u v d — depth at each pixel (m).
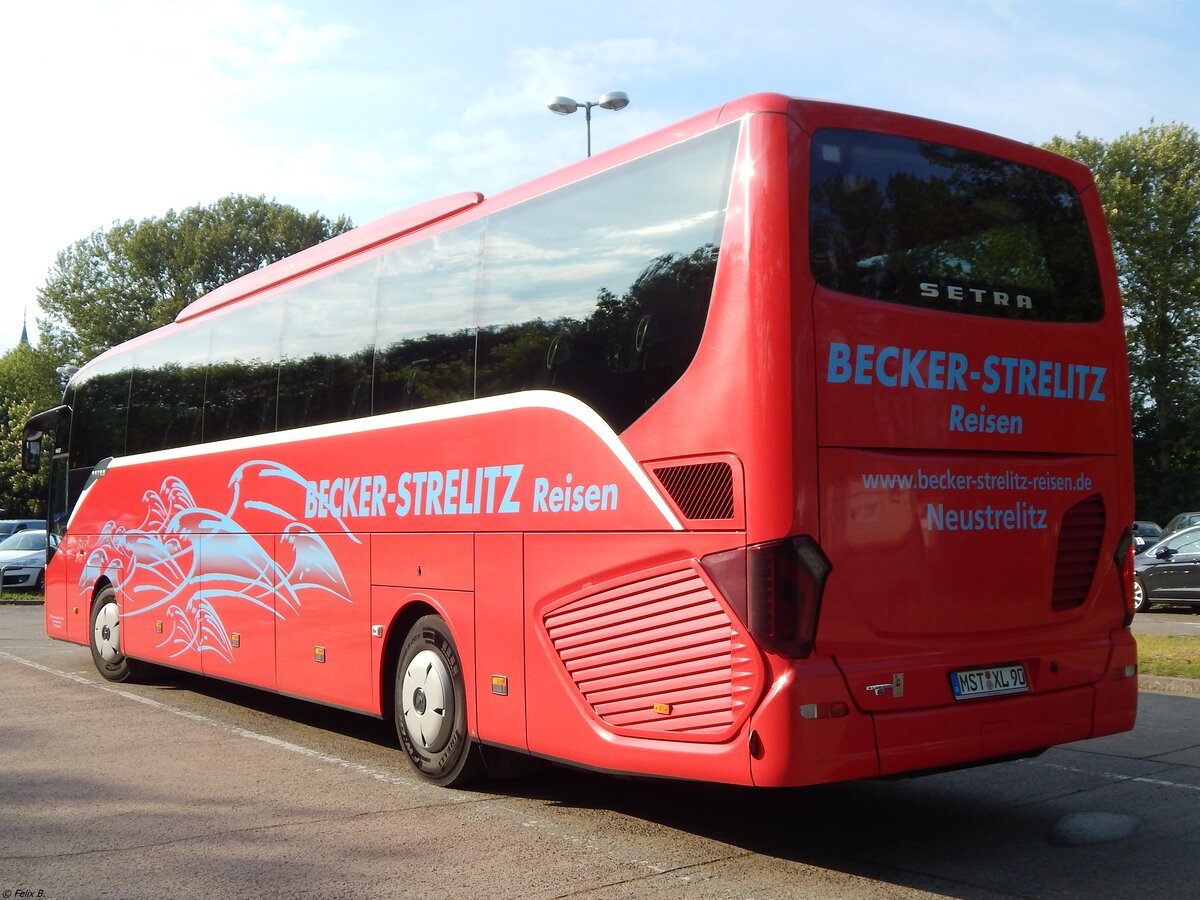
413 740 7.53
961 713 5.40
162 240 59.31
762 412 5.11
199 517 10.66
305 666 8.85
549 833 6.22
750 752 5.05
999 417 5.78
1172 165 52.22
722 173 5.50
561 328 6.39
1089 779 7.57
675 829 6.31
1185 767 7.92
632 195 6.04
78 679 12.98
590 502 6.00
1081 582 6.04
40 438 14.56
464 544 7.01
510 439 6.68
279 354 9.56
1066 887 5.24
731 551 5.17
